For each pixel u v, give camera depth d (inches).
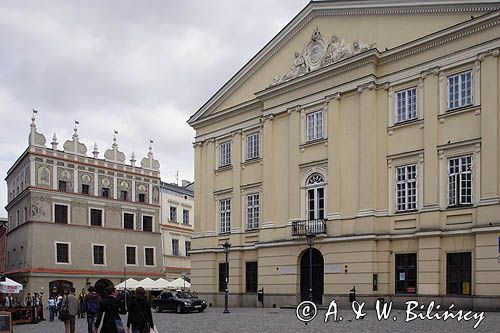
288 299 1380.4
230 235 1598.2
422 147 1181.7
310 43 1429.6
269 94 1494.8
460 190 1116.5
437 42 1171.9
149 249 2359.7
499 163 1058.1
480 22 1101.1
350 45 1338.6
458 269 1101.1
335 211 1299.2
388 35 1275.8
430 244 1134.4
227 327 891.4
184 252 2586.1
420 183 1178.6
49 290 2009.1
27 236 2018.9
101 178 2239.2
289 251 1395.2
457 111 1131.3
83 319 1304.1
